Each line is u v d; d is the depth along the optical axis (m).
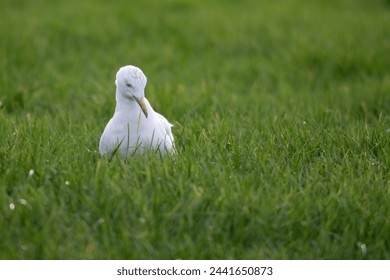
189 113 14.57
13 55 20.55
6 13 26.08
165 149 11.19
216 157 11.06
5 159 10.87
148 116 11.03
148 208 9.68
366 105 16.12
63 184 10.14
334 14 27.17
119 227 9.30
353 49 21.20
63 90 17.41
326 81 19.14
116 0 28.98
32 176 10.38
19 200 9.67
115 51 21.92
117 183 10.09
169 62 21.03
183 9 27.64
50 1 28.62
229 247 9.23
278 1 29.72
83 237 9.18
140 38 23.44
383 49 21.33
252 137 12.05
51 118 14.52
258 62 20.91
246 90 18.28
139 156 10.82
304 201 9.75
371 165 11.22
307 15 26.69
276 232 9.43
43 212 9.46
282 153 11.42
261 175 10.51
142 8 27.52
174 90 17.33
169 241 9.20
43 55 21.09
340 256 9.12
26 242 9.05
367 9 28.83
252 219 9.44
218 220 9.47
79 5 27.89
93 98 16.30
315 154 11.77
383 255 9.18
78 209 9.76
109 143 11.11
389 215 9.70
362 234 9.41
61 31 23.84
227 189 9.90
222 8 27.67
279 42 22.94
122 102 11.06
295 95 17.20
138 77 10.91
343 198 9.83
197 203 9.60
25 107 16.14
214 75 19.88
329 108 15.73
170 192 9.89
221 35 23.56
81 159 11.05
